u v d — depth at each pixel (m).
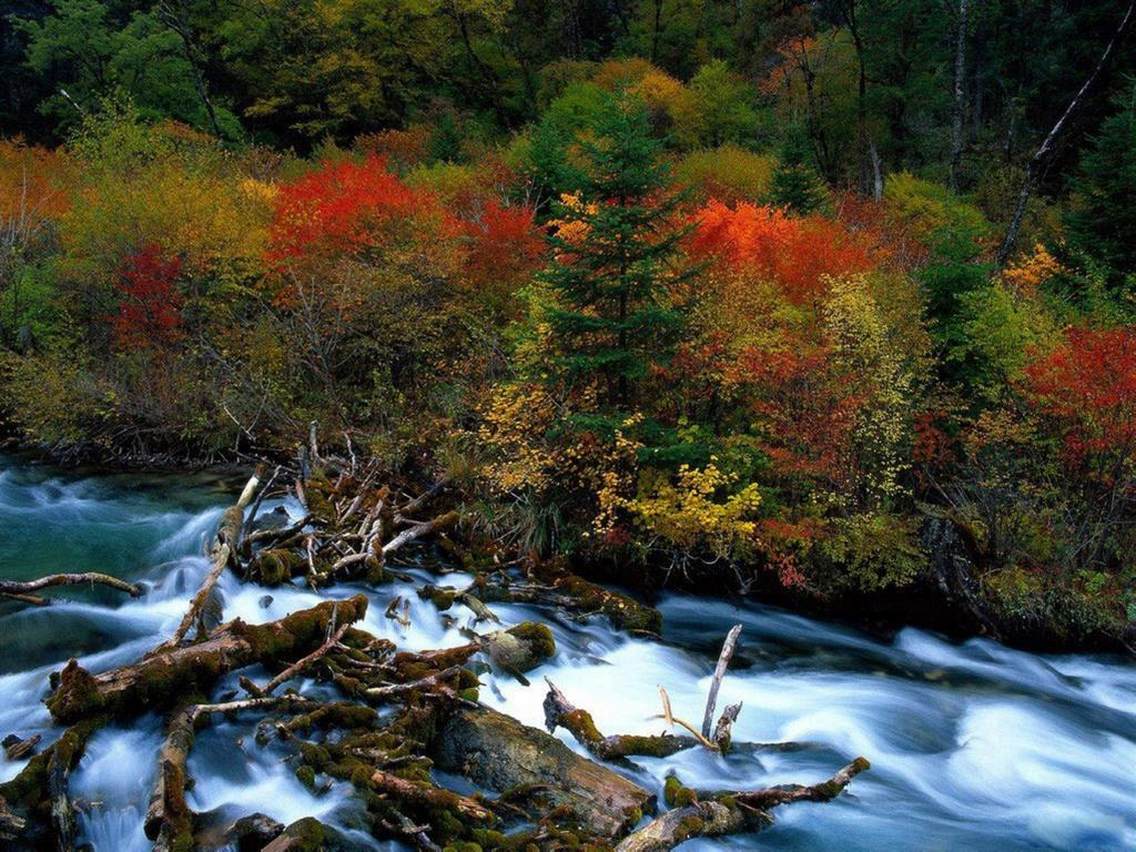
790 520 11.39
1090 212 17.91
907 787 7.52
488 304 14.75
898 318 12.41
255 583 9.07
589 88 29.75
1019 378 12.23
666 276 11.18
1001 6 34.81
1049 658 10.72
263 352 14.57
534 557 10.95
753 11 42.97
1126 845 6.89
